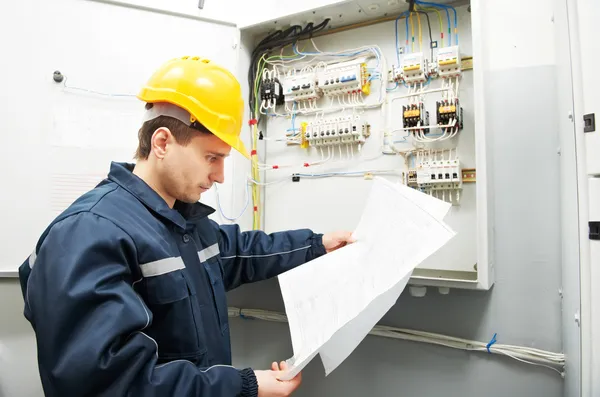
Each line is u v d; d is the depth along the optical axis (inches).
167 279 25.1
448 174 39.1
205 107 26.3
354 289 26.9
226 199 46.3
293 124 50.2
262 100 50.7
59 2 42.4
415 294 38.1
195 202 32.0
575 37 26.1
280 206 51.3
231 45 47.4
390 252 28.4
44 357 19.7
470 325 39.6
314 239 38.4
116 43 44.0
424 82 42.6
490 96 39.4
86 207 23.7
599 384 24.4
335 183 47.8
